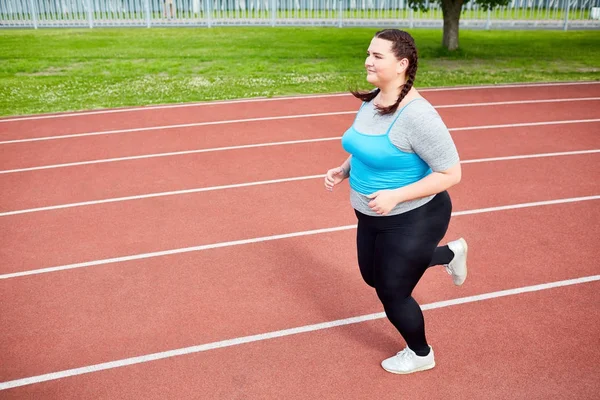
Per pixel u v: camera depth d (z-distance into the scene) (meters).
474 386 3.44
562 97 11.66
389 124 2.81
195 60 16.69
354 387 3.46
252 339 3.93
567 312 4.19
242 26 25.52
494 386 3.44
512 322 4.08
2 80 13.95
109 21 25.72
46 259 5.09
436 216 3.04
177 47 19.08
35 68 15.41
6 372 3.63
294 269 4.87
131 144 8.66
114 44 19.78
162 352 3.81
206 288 4.58
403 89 2.78
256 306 4.32
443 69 15.07
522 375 3.53
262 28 24.66
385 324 4.09
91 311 4.28
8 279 4.75
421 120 2.73
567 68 15.22
